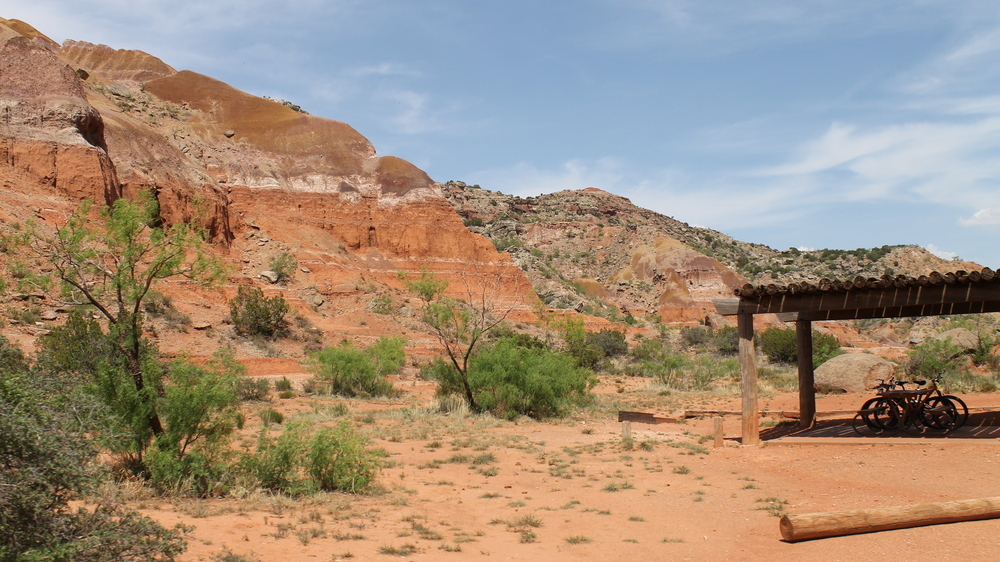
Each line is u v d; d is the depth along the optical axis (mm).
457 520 9266
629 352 60250
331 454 11273
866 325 96500
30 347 28641
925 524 7723
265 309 43531
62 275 11750
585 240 144875
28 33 90500
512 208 172500
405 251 73688
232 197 69562
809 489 10430
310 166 76938
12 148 46938
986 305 16250
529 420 22062
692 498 10281
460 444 16469
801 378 17250
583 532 8555
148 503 9203
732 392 29984
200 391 10641
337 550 7508
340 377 31250
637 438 17219
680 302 105438
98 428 6676
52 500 5551
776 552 7391
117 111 64562
